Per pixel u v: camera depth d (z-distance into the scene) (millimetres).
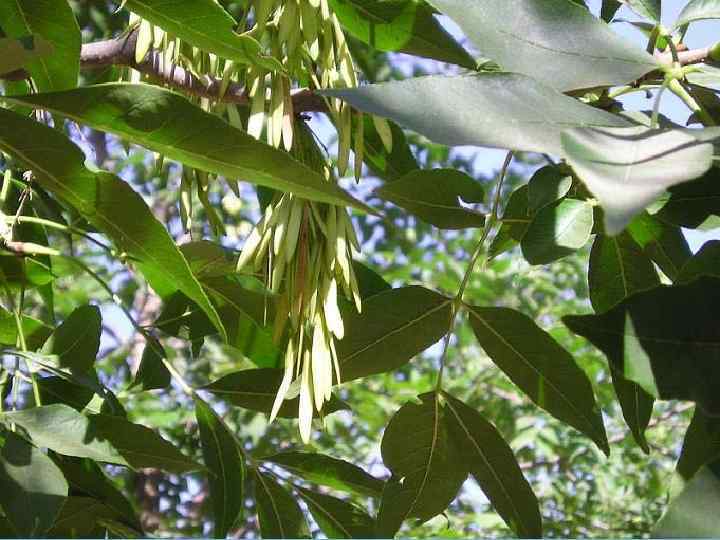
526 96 1043
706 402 957
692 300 977
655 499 6055
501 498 1560
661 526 875
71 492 1557
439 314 1531
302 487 1721
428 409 1548
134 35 1560
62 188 1342
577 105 1056
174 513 4789
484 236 1520
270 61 1348
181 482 4754
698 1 1394
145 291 4996
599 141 879
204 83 1534
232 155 1192
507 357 1539
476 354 6367
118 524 1549
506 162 1511
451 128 983
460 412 1546
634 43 1263
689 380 962
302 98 1472
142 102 1172
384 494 1562
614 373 1545
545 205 1316
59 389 1715
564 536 5898
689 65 1440
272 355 1771
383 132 1481
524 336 1521
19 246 1674
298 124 1486
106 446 1329
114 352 5504
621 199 758
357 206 1160
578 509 5973
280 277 1369
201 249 1656
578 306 6188
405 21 1552
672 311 976
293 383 1415
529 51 1232
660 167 837
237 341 1782
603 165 831
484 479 1559
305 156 1483
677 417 6336
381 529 1562
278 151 1162
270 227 1395
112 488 1552
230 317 1768
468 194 1497
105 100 1175
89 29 3447
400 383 5793
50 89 1528
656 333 973
